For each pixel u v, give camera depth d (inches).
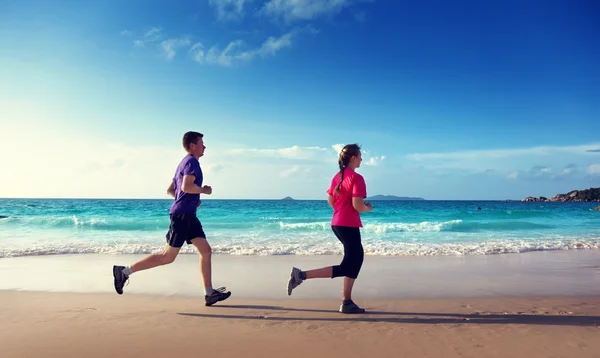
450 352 112.7
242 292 202.5
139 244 429.4
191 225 166.6
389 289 209.9
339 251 373.4
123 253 364.2
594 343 120.6
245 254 361.1
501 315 154.8
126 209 1346.0
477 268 284.5
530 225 735.7
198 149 174.9
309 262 313.4
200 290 205.6
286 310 162.1
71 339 122.6
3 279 237.8
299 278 156.4
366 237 542.9
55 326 136.5
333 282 230.1
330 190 167.2
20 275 251.6
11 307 165.0
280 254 362.6
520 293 200.8
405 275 253.8
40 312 156.6
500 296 193.3
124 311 159.0
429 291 205.0
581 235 580.1
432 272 265.7
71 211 1216.2
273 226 731.4
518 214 1087.6
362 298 187.6
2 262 308.5
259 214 1133.1
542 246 417.4
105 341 120.9
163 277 242.2
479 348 116.0
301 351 113.5
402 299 185.2
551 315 154.6
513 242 470.3
